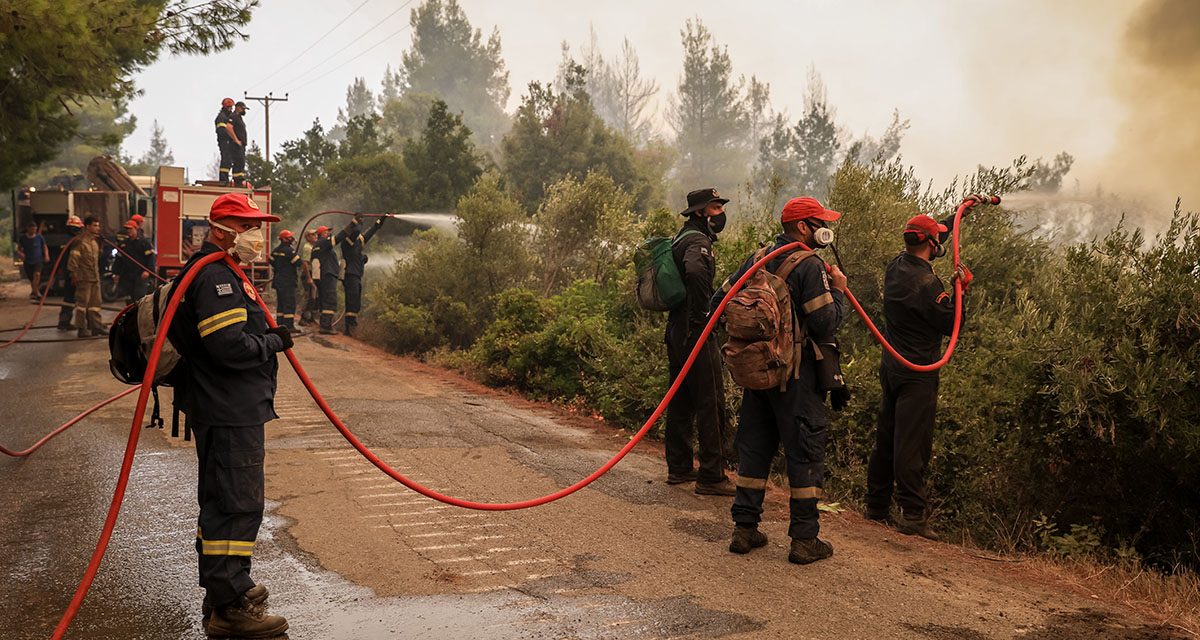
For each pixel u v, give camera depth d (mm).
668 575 4949
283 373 11977
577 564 5105
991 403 6840
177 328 4016
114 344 4191
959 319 5980
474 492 6578
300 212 23922
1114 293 6516
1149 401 5961
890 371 6047
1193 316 6074
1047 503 6758
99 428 8508
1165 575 5762
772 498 6664
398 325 14883
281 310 16719
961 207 6512
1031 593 4848
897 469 6008
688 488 6793
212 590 4023
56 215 24781
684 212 6672
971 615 4480
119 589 4660
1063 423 6500
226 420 4035
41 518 5805
